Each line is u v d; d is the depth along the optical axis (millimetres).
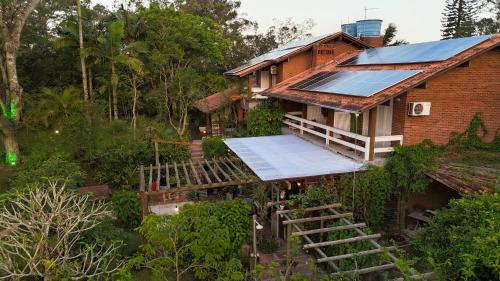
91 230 10523
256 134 22062
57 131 23172
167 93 29609
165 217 9555
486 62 14117
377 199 12672
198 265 9797
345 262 9555
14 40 22172
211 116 31016
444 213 8039
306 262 11406
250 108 25656
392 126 14578
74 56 33250
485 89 14320
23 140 24328
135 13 35969
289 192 14805
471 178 11141
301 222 10672
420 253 10148
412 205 14117
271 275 8516
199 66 42312
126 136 23172
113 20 33188
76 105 24281
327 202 11883
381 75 15234
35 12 36125
